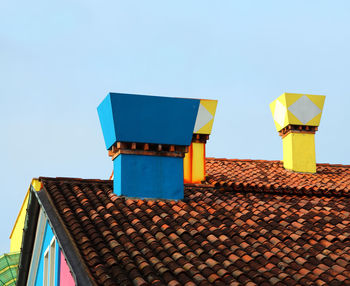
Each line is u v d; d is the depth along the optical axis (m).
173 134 14.00
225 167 18.42
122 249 11.19
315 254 12.07
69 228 11.95
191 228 12.49
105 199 13.47
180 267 10.78
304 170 18.64
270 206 14.52
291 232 12.97
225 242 12.09
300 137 18.95
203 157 17.23
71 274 10.82
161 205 13.48
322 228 13.42
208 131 17.47
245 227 13.01
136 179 13.69
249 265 11.34
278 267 11.42
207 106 17.64
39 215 14.25
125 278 10.22
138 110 13.80
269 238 12.60
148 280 10.34
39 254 14.93
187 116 14.10
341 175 18.52
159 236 11.96
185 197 14.30
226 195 15.25
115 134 13.64
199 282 10.41
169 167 14.01
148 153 13.88
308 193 16.23
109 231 11.90
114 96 13.66
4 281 18.23
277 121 19.59
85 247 11.18
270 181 16.83
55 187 13.74
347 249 12.38
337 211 14.61
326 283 10.91
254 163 19.23
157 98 13.93
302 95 19.16
